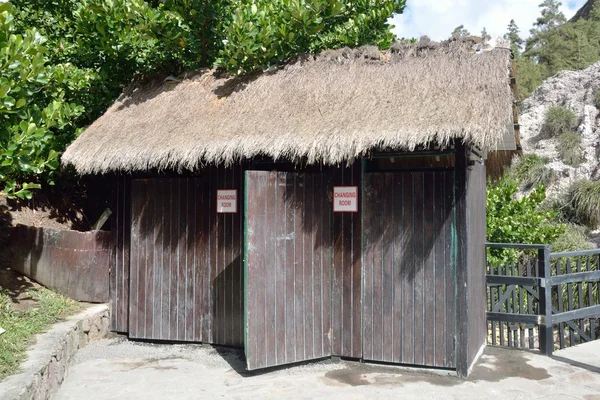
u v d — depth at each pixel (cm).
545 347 589
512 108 533
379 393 465
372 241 542
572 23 3997
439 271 515
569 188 1370
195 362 558
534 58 3838
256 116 590
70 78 736
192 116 634
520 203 926
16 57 517
